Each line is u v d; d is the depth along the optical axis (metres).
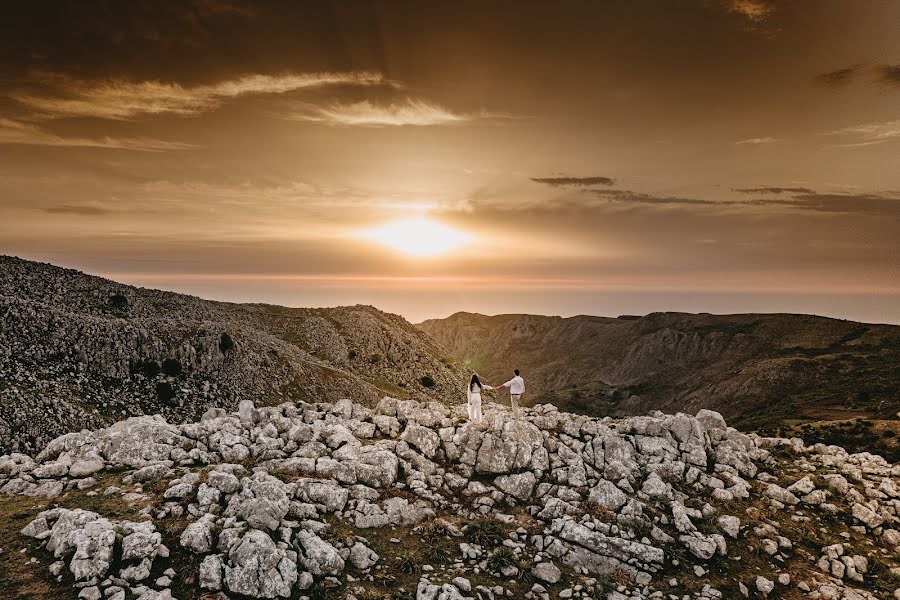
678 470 25.42
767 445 29.62
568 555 20.50
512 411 30.91
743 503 24.00
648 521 21.86
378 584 17.98
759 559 20.84
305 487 21.72
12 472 22.23
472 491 24.19
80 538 16.53
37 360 74.00
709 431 28.80
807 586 19.53
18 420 60.31
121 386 80.75
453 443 27.05
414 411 29.94
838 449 29.11
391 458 24.84
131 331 89.12
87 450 23.64
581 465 25.44
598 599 18.66
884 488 24.83
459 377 187.88
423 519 21.83
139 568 16.12
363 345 171.88
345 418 30.31
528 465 25.53
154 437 24.41
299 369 115.56
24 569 15.96
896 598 19.11
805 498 24.36
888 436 88.25
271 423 27.39
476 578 18.94
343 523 20.70
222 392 93.75
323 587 17.22
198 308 135.50
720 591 19.20
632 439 27.61
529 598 18.42
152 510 19.17
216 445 25.14
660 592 19.06
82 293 107.44
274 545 17.52
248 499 19.92
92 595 14.92
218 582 16.22
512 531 21.69
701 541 20.95
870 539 22.25
